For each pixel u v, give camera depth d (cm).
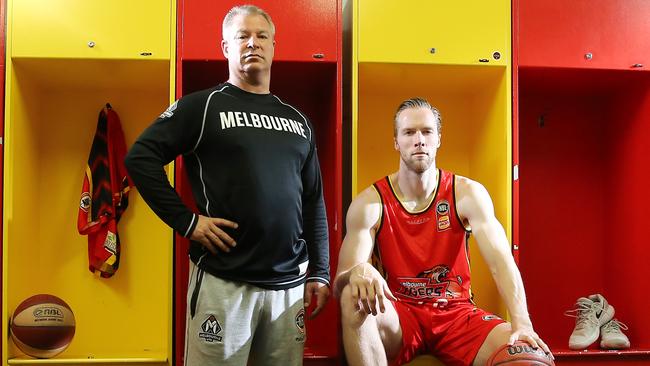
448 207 278
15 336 284
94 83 332
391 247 277
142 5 302
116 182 332
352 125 306
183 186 300
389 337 259
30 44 298
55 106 339
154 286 337
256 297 222
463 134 355
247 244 222
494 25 313
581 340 316
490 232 267
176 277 292
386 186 282
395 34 309
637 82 338
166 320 336
